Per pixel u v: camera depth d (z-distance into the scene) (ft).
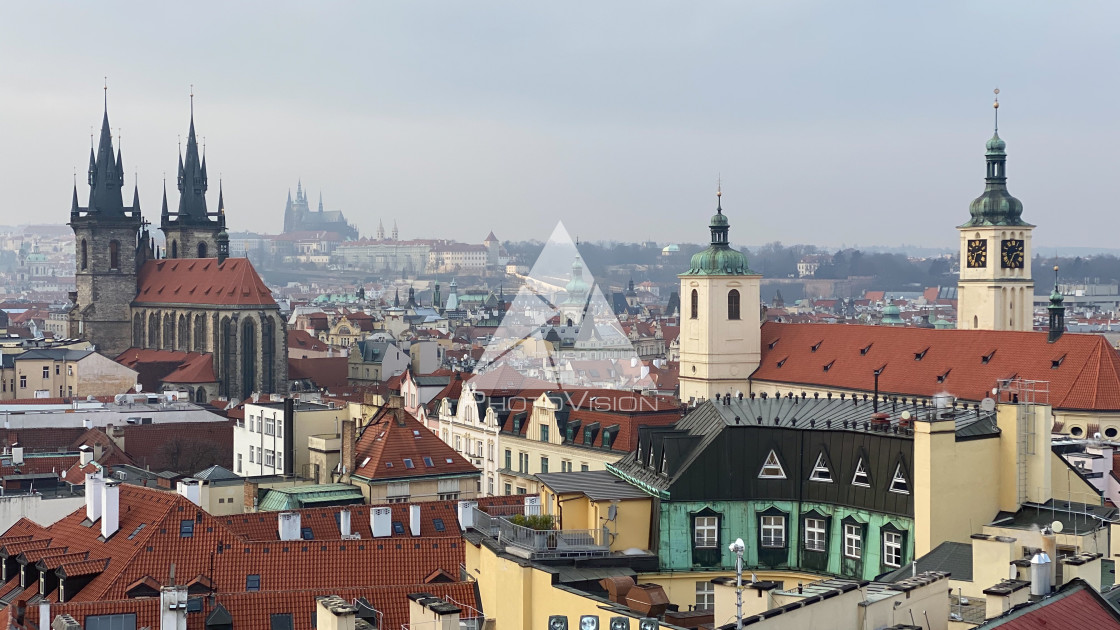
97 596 347.56
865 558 303.89
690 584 303.89
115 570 355.97
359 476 545.85
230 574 355.36
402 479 540.11
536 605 254.47
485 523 300.81
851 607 212.23
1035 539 274.36
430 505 442.09
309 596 310.86
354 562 363.97
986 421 308.81
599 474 332.19
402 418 570.46
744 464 312.91
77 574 357.20
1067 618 205.05
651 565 298.56
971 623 223.71
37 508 512.63
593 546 285.02
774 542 311.27
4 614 305.32
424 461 552.41
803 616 205.36
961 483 301.02
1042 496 306.76
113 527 375.86
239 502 540.93
